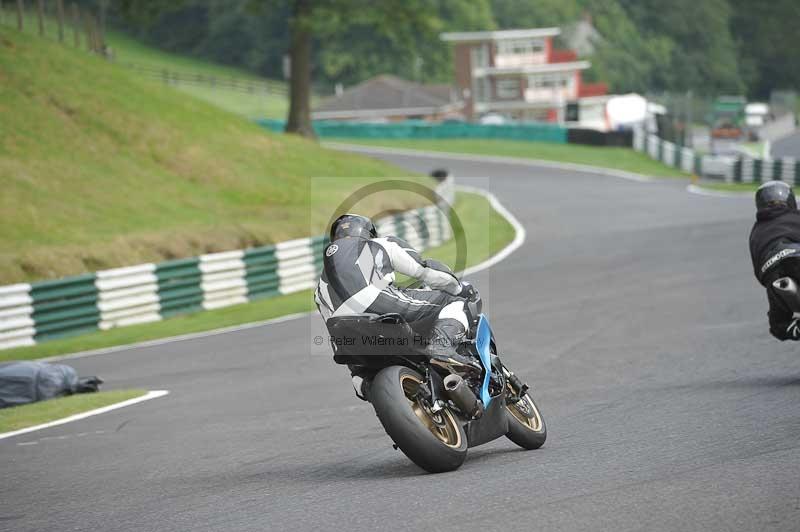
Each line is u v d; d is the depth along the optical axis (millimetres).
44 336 28172
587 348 20031
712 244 38344
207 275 32844
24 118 50188
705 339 20047
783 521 7535
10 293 27391
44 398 18391
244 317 30094
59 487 11352
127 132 54281
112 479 11562
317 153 66188
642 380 16234
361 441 12734
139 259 38125
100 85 58719
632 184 73125
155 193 48375
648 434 11672
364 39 197125
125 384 20250
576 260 36719
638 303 25891
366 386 10859
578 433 12266
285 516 8898
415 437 9797
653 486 8867
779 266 14016
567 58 181000
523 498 8781
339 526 8367
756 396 13688
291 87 85125
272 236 42844
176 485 10906
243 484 10641
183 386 19156
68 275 35469
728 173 72188
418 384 10359
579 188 71062
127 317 30500
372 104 161875
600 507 8281
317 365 20375
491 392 10898
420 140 111000
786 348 18141
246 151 59594
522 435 11359
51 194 43719
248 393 17719
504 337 22016
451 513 8453
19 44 58250
